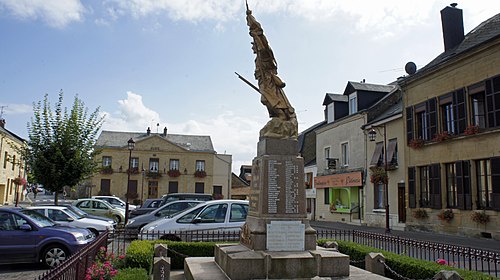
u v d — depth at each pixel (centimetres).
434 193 1962
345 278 707
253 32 878
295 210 762
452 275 632
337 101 3123
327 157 3244
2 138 3359
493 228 1612
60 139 2012
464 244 1474
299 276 696
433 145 1988
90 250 754
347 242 1047
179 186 5241
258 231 738
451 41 2181
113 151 5125
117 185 5069
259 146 823
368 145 2628
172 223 1205
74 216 1562
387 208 2130
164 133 5709
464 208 1764
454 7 2219
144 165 5188
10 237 1026
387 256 862
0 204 3459
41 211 1494
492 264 1121
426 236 1798
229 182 5431
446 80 1922
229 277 690
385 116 2406
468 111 1777
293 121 820
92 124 2105
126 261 829
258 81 879
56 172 1969
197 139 5750
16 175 3981
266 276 688
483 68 1700
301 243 749
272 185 762
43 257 1038
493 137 1639
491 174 1638
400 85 2259
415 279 761
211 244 1033
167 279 747
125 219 2198
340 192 3067
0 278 932
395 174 2336
